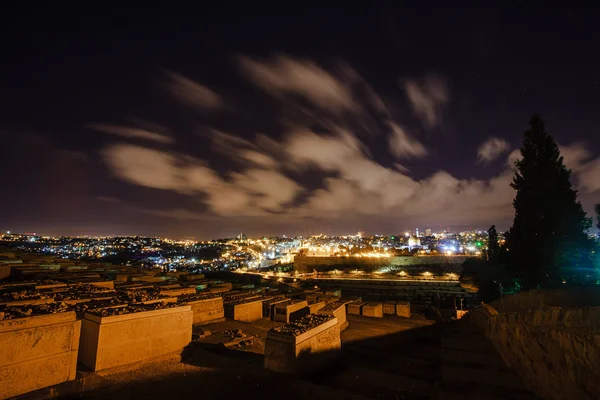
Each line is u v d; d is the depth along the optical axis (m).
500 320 8.35
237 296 12.79
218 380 5.77
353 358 8.13
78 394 4.92
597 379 3.79
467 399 5.41
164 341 6.84
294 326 7.14
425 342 9.84
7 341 4.66
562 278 16.84
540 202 17.98
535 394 5.59
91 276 13.09
